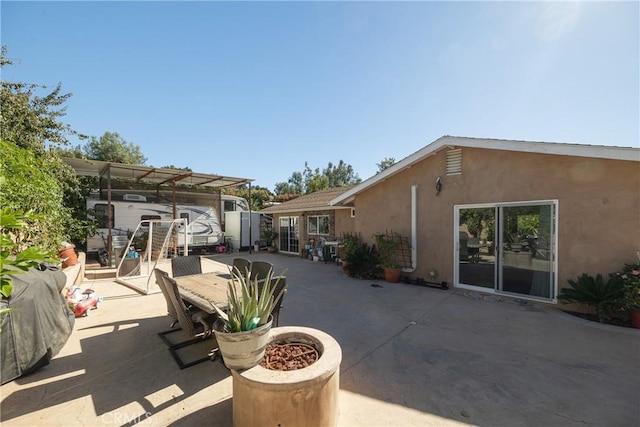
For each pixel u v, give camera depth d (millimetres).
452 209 6895
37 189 4219
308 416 1972
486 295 6211
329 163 43094
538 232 5602
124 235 11906
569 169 5234
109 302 5742
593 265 4977
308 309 5324
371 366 3219
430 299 5977
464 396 2652
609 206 4840
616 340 3865
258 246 16047
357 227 9109
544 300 5492
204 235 14508
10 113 6223
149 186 14836
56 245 5391
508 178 5984
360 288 6992
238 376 2025
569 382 2873
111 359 3361
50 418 2328
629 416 2359
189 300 3596
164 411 2434
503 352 3547
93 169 11250
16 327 2900
